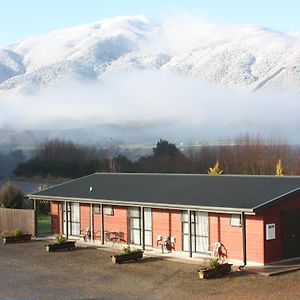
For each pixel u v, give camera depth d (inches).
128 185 1119.0
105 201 1023.0
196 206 866.8
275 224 841.5
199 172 2844.5
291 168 2613.2
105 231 1072.8
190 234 887.7
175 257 900.0
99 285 729.0
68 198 1104.8
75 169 3068.4
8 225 1259.8
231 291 669.9
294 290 665.0
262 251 822.5
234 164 2849.4
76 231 1139.9
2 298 674.2
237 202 841.5
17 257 959.6
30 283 754.2
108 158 3006.9
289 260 853.8
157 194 992.9
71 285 733.9
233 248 859.4
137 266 842.2
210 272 744.3
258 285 696.4
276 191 866.1
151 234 994.1
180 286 705.6
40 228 1348.4
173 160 2915.8
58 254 972.6
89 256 941.2
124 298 655.8
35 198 1181.7
